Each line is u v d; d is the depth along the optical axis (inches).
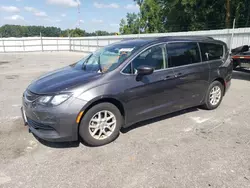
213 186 89.4
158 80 139.2
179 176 96.2
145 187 89.6
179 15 1074.7
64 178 95.9
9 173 99.4
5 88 281.7
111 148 121.6
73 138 116.3
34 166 104.9
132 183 92.1
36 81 139.6
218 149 119.0
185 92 157.3
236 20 904.9
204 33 505.7
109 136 126.8
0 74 408.5
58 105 110.3
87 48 1117.1
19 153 116.7
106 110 123.3
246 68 303.3
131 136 136.1
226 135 136.0
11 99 226.8
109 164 106.1
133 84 128.7
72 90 113.4
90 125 120.0
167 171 99.9
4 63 628.4
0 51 1199.6
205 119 163.2
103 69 132.3
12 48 1218.0
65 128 112.4
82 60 171.9
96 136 123.6
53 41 1280.8
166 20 1242.0
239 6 888.9
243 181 92.3
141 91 132.3
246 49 309.0
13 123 158.2
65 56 900.6
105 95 118.5
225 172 98.7
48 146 124.1
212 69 172.7
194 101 167.2
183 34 563.5
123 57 134.8
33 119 116.8
